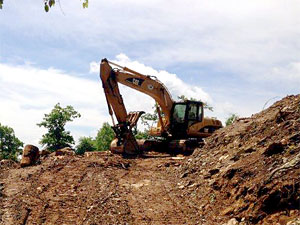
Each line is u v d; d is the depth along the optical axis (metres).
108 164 15.45
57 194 11.25
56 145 52.81
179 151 19.11
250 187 8.56
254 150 10.95
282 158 8.81
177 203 10.24
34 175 13.77
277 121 11.84
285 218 7.04
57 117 52.62
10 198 10.75
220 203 9.32
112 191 11.41
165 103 20.31
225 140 13.75
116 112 18.97
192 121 20.17
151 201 10.50
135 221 8.93
